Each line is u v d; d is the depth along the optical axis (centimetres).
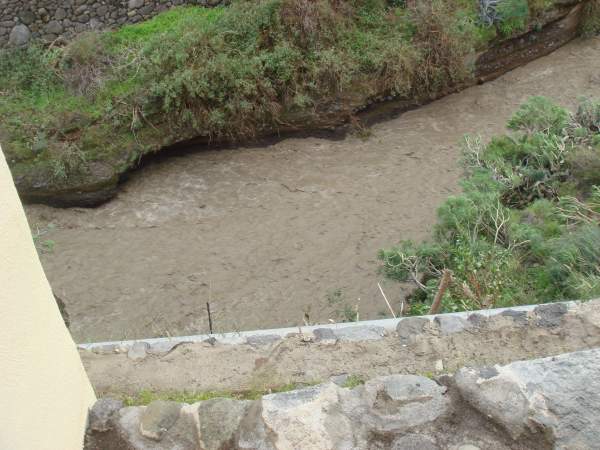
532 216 824
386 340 472
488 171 926
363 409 312
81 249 1175
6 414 232
